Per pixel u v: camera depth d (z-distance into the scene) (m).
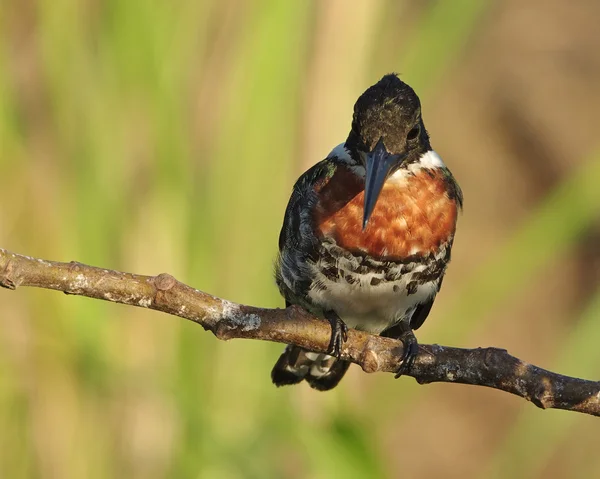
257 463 9.96
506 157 20.86
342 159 9.91
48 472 9.77
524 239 10.99
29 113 10.09
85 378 9.87
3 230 9.48
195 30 10.11
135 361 9.88
